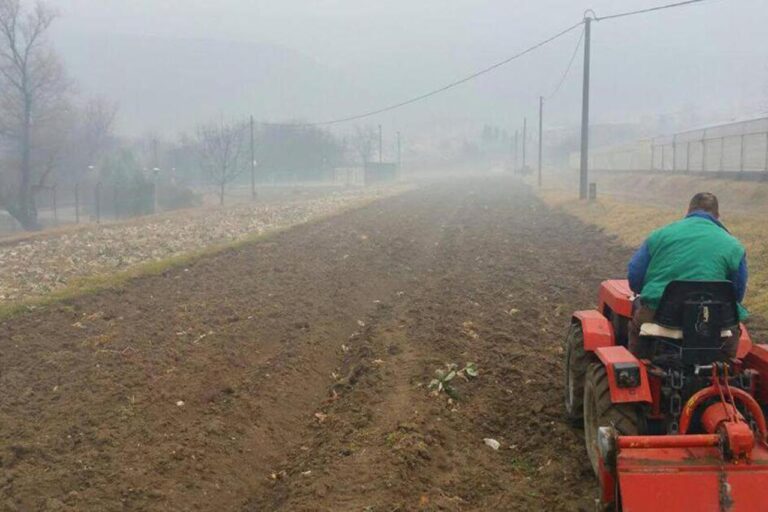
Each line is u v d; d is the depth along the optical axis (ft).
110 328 36.11
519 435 23.59
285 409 27.04
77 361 30.50
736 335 17.44
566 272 56.03
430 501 19.02
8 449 21.86
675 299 16.90
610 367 17.69
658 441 15.48
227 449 22.95
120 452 22.02
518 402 26.30
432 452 22.06
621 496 15.19
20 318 37.83
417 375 29.27
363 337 36.86
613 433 15.69
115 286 46.42
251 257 61.16
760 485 15.05
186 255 60.29
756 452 15.72
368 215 107.45
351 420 25.08
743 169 108.58
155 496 19.71
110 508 18.94
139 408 25.32
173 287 47.29
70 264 58.54
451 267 59.52
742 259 17.49
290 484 20.85
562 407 25.53
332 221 95.96
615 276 53.21
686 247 17.47
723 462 15.28
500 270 57.57
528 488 20.06
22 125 177.06
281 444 24.50
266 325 37.42
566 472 20.67
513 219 104.27
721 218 67.77
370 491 19.54
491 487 20.15
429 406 25.67
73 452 22.00
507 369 29.81
